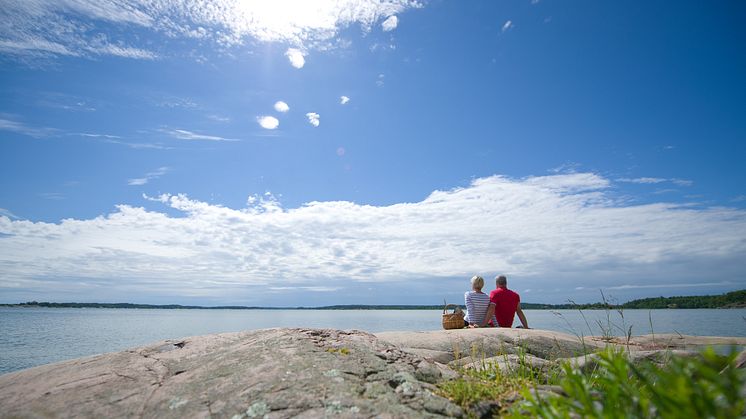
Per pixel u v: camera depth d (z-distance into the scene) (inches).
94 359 166.1
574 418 85.7
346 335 174.1
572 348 238.5
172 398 120.4
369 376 125.1
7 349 930.1
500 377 139.5
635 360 163.5
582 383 79.4
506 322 356.8
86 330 1723.7
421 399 111.0
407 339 253.6
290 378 121.3
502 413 107.0
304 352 140.6
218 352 152.9
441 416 103.6
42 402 127.0
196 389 123.5
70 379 143.6
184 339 181.9
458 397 114.6
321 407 105.7
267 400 110.3
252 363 134.9
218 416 107.3
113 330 1732.3
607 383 75.3
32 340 1179.3
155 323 2581.2
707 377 58.0
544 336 257.4
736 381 57.2
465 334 261.3
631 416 70.1
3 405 129.3
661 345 247.0
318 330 178.7
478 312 356.5
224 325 2256.4
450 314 360.2
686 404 57.4
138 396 125.4
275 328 184.4
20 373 163.9
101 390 131.3
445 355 223.8
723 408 57.7
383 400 109.8
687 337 277.0
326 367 128.3
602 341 258.2
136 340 1190.9
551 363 175.5
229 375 128.6
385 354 145.6
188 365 144.5
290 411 104.8
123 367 150.0
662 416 63.2
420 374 133.6
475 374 141.9
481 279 367.9
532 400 87.6
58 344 1056.2
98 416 116.2
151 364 149.9
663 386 68.9
